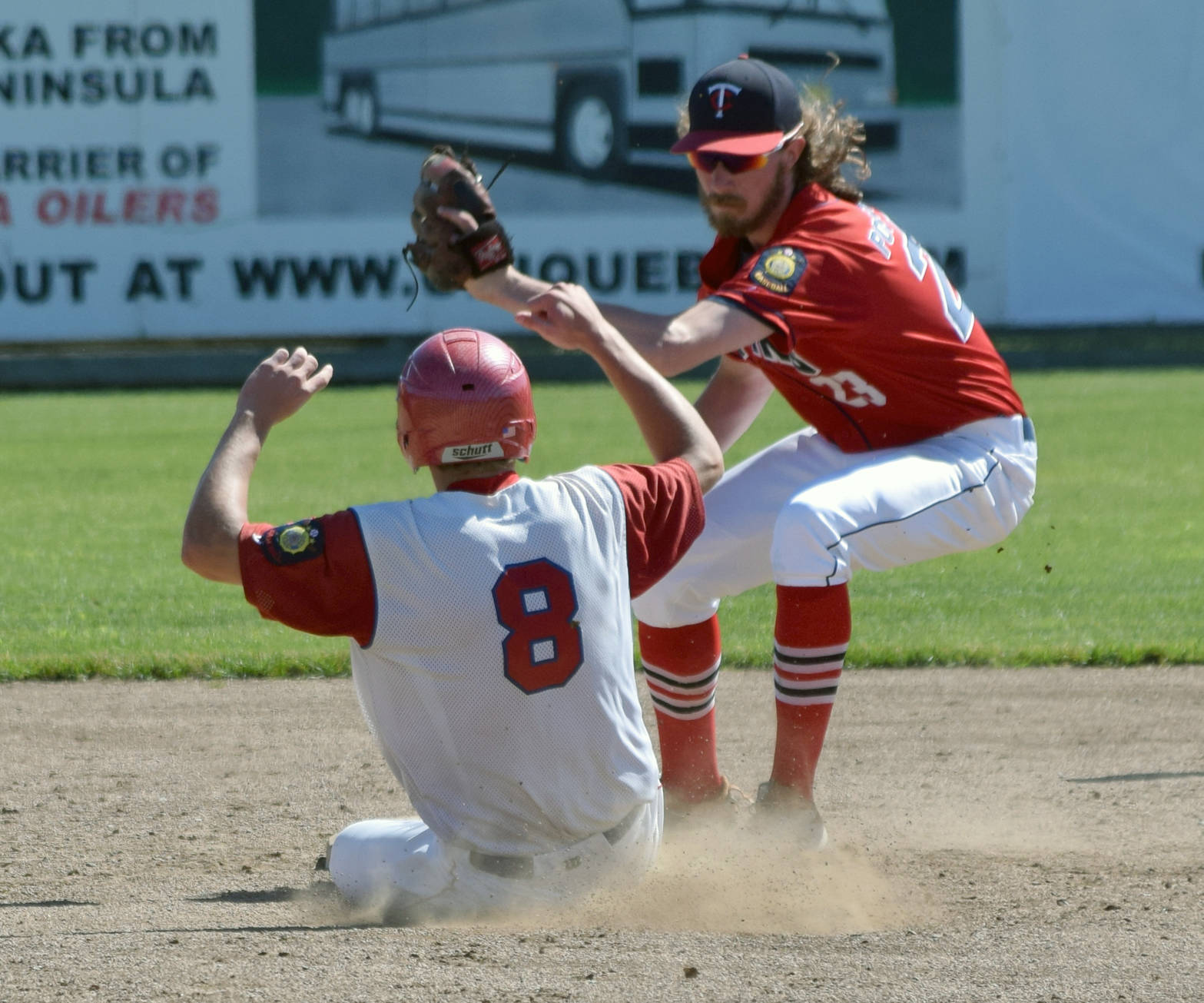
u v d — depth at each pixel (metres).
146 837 15.52
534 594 10.80
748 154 14.59
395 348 79.75
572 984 10.01
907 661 24.45
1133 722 20.61
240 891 13.38
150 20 75.38
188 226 76.38
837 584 14.14
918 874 13.52
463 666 10.77
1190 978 10.23
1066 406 62.25
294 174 76.38
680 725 15.25
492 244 13.19
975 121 75.94
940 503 14.65
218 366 78.25
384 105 75.69
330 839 15.41
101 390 76.75
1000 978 10.22
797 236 14.64
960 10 75.25
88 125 75.69
